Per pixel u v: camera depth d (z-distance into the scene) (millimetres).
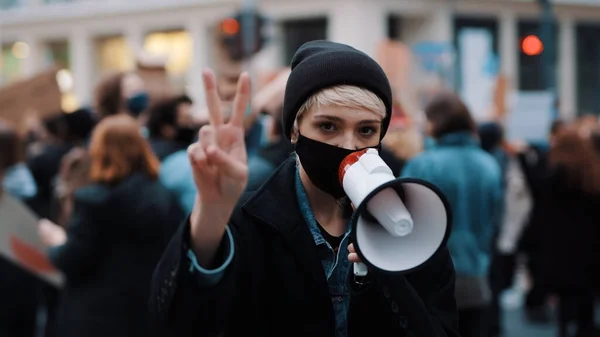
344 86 2078
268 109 5000
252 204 2158
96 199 4332
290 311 2135
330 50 2129
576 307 7332
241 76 2037
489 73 17047
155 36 30344
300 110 2125
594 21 31281
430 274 2301
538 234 7602
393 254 1974
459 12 28234
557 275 7246
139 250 4363
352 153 2055
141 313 4348
